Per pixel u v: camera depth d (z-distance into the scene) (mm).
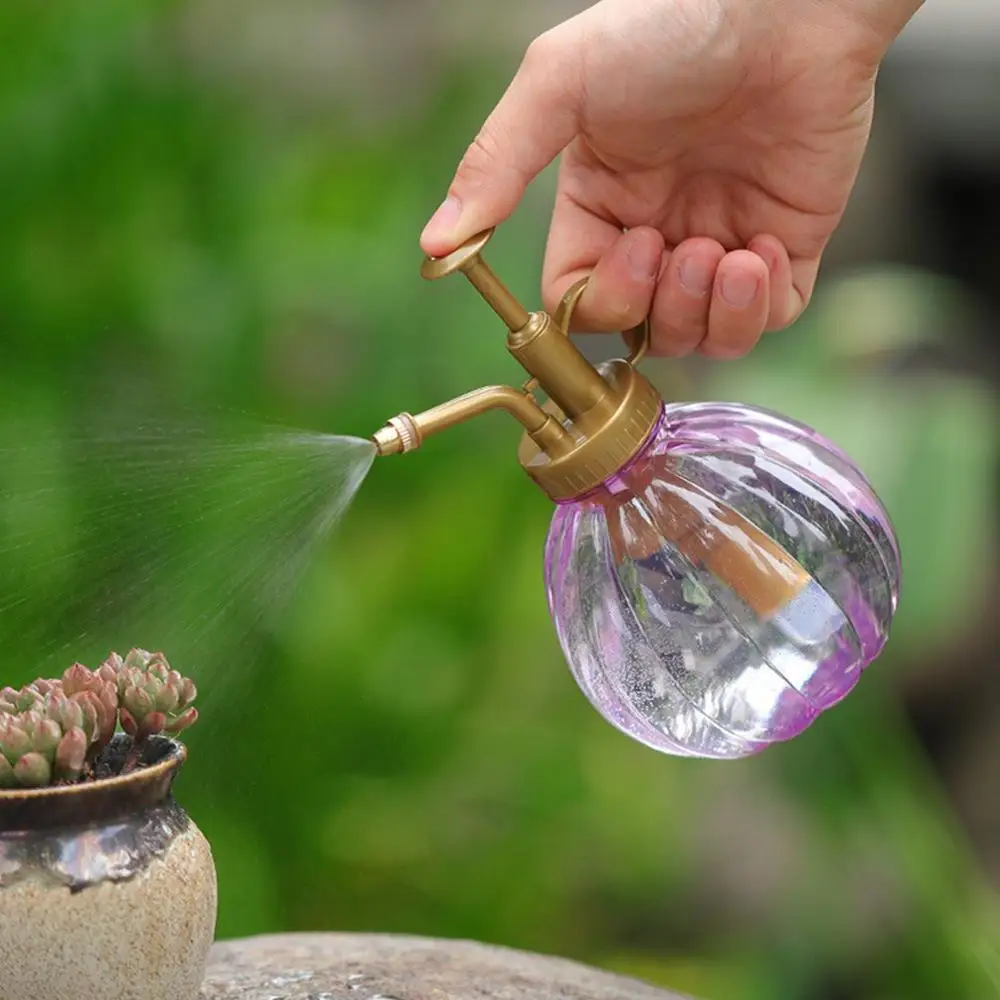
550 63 2297
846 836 4141
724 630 2004
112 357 3773
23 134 3879
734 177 2607
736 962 4582
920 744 5504
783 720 2061
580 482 2008
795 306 2713
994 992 3902
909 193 5797
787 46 2387
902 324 4113
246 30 4750
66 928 1791
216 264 4016
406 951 2465
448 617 3854
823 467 2100
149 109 4043
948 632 4914
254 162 4266
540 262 4625
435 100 4648
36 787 1828
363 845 3738
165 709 1968
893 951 4270
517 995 2262
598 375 2025
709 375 5156
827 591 2018
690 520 2008
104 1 3967
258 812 3637
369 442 2148
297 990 2250
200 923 1894
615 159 2527
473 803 3865
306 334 4184
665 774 4328
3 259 3770
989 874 5250
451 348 4125
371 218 4246
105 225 3906
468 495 3949
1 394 3549
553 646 4059
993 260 5879
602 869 4258
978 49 5648
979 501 3797
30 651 3248
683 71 2342
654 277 2344
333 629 3711
